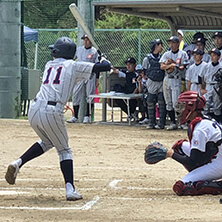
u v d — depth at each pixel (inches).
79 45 755.4
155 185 348.8
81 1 749.3
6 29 780.6
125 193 322.3
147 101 663.1
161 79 649.0
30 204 293.0
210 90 604.1
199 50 605.3
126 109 732.0
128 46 1113.4
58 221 254.4
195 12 734.5
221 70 589.3
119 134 611.5
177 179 370.9
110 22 1339.8
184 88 638.5
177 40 625.9
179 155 307.0
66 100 300.2
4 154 476.1
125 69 751.7
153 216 262.2
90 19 751.7
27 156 308.7
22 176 378.6
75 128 661.9
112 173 392.8
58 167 417.4
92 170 405.1
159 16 809.5
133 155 477.4
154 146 311.3
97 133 617.3
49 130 296.5
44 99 296.7
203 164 313.6
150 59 653.3
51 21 1333.7
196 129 302.8
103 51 1121.4
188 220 253.0
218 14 764.0
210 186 310.7
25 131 621.6
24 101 836.6
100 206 287.0
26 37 980.6
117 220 255.0
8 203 295.4
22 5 818.2
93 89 722.2
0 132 608.1
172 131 643.5
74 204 292.4
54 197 312.5
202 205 286.2
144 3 693.3
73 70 302.0
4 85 786.8
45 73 306.2
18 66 792.3
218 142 305.7
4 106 789.2
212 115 611.8
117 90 733.3
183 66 626.2
